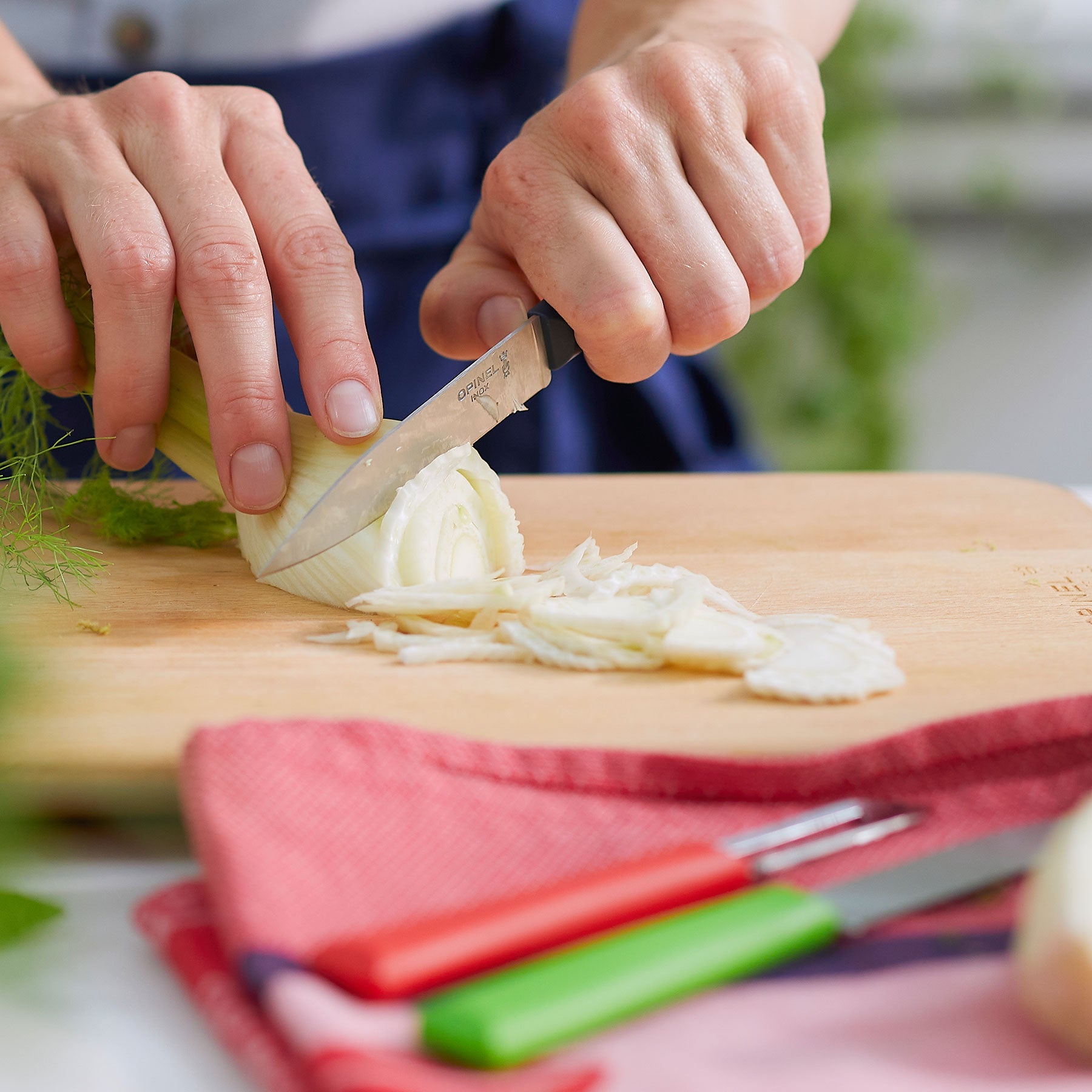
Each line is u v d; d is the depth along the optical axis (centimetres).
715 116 134
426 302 157
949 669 113
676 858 71
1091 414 459
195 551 152
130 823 93
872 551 150
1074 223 436
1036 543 153
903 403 443
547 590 122
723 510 168
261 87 226
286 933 64
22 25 225
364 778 80
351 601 126
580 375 233
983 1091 57
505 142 233
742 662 110
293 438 137
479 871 76
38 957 71
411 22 223
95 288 132
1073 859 60
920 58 397
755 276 135
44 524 160
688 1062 58
